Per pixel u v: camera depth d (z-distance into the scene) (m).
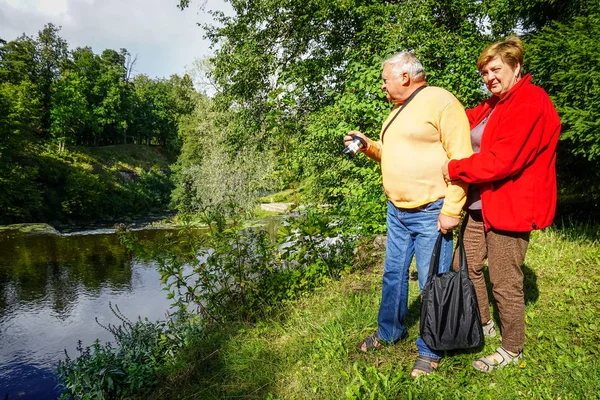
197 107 22.67
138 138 62.06
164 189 45.03
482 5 6.33
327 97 8.59
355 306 3.29
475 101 4.93
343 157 6.13
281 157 4.96
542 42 4.49
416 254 2.28
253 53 10.46
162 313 8.34
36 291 10.27
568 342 2.36
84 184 32.78
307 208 5.42
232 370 2.84
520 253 2.07
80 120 45.00
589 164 5.01
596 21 4.26
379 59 4.70
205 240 4.27
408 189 2.17
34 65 46.25
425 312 2.13
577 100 4.11
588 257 3.58
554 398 1.93
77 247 16.12
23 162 31.52
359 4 7.84
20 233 19.88
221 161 19.69
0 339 7.43
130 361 3.54
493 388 2.06
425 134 2.07
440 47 5.01
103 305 9.12
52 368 6.34
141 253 4.05
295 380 2.48
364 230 4.63
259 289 4.05
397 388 2.13
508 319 2.16
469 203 2.31
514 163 1.85
